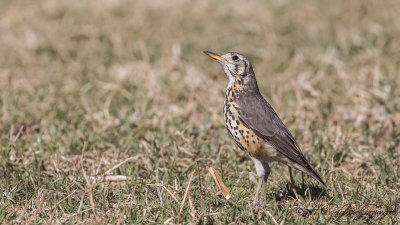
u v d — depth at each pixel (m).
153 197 9.84
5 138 12.62
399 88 15.71
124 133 12.99
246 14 22.48
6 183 10.05
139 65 17.59
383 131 12.89
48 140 12.62
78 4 23.44
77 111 14.36
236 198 9.78
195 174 10.88
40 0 24.08
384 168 10.89
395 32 20.05
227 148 12.17
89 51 18.88
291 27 20.88
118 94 15.56
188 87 15.95
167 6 23.42
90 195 8.88
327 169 11.08
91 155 11.80
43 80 16.83
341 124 13.51
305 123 13.62
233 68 10.37
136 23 21.31
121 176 10.48
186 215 9.01
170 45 19.36
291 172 10.43
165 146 12.17
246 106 10.09
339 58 18.17
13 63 18.14
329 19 21.58
